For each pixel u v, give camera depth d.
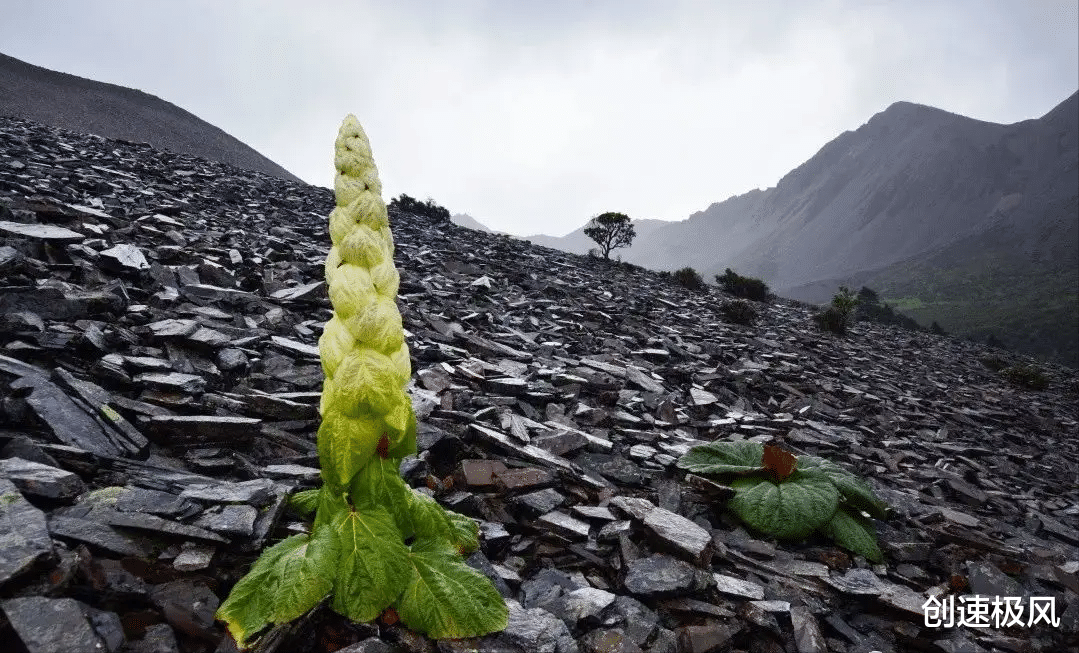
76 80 76.69
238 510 3.57
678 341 16.55
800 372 15.83
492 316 13.70
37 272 7.04
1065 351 120.31
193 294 8.61
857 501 5.74
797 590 4.66
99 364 5.25
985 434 13.68
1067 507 9.44
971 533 6.55
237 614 2.74
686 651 3.63
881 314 51.59
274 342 7.50
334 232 2.86
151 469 3.98
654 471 6.57
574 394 8.91
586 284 23.86
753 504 5.48
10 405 4.11
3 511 2.88
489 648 3.10
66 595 2.71
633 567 4.32
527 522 4.85
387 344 2.88
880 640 4.36
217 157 75.00
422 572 3.12
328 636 3.03
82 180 14.67
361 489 3.15
